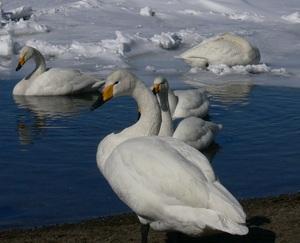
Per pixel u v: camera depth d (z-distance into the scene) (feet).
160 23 74.02
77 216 25.03
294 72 55.26
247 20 79.92
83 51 59.16
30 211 25.49
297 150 33.17
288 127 37.32
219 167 30.86
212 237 21.52
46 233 22.88
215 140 34.96
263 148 33.53
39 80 46.42
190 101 39.70
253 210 24.23
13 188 27.73
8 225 24.20
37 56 48.21
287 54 62.85
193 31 70.64
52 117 39.11
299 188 28.17
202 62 57.47
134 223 23.84
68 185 28.09
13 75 52.19
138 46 61.52
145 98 23.22
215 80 51.96
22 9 72.79
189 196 17.74
